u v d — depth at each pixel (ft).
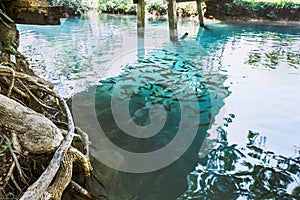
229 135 10.47
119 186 7.45
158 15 41.63
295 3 34.81
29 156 5.50
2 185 4.85
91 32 30.12
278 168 8.57
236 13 37.27
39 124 5.77
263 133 10.59
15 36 10.20
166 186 7.74
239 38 26.94
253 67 18.40
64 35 28.43
